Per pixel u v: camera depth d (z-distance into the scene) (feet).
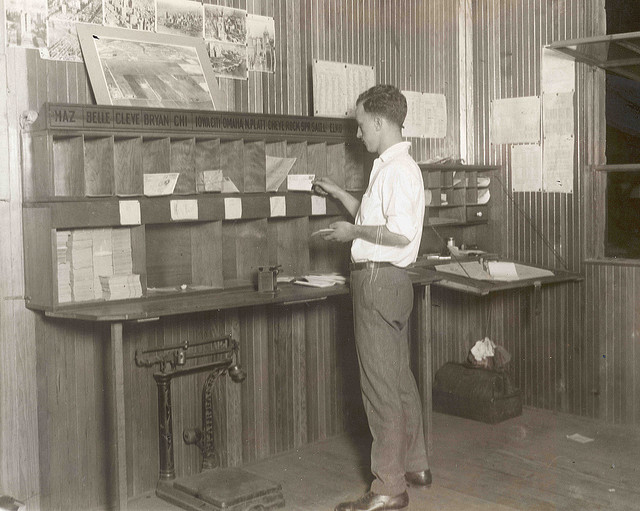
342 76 15.02
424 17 16.83
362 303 11.03
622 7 15.02
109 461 11.91
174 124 11.35
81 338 11.53
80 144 10.48
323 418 15.05
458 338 17.89
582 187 15.92
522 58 16.70
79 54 11.16
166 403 12.10
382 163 11.21
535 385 16.84
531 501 11.66
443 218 16.74
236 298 11.41
